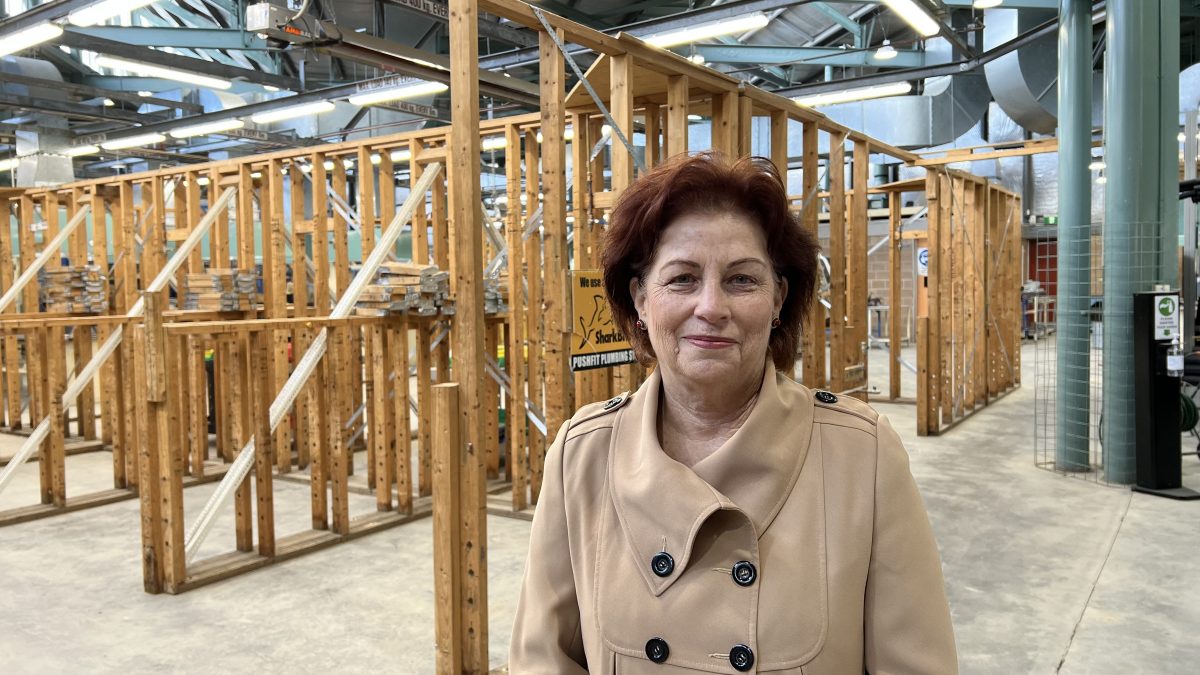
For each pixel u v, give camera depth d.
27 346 7.95
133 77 12.69
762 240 1.04
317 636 3.68
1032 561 4.42
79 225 9.10
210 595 4.19
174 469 4.21
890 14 12.17
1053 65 10.55
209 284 7.02
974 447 7.49
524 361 5.81
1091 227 6.30
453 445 3.07
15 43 7.67
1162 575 4.16
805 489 1.00
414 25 11.03
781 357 1.16
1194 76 11.16
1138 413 5.74
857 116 14.65
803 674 0.93
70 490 6.45
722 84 4.65
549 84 3.96
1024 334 17.31
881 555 0.98
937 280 8.12
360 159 6.81
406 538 5.18
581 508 1.10
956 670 0.98
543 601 1.13
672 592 0.98
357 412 6.70
